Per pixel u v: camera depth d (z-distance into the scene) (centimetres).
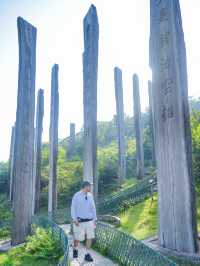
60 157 3809
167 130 934
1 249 1309
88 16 1341
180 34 948
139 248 771
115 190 2688
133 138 4300
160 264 673
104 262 869
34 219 1622
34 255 1041
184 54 943
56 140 2295
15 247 1247
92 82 1283
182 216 872
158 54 977
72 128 4109
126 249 834
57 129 2302
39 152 2638
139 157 2816
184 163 888
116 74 2936
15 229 1379
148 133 3403
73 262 870
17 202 1398
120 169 2761
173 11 952
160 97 964
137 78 2980
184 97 917
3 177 3512
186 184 878
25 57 1449
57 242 1075
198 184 1420
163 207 922
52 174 2253
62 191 2825
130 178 3019
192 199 874
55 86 2308
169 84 941
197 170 1436
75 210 897
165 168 929
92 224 901
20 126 1425
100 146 4697
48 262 968
